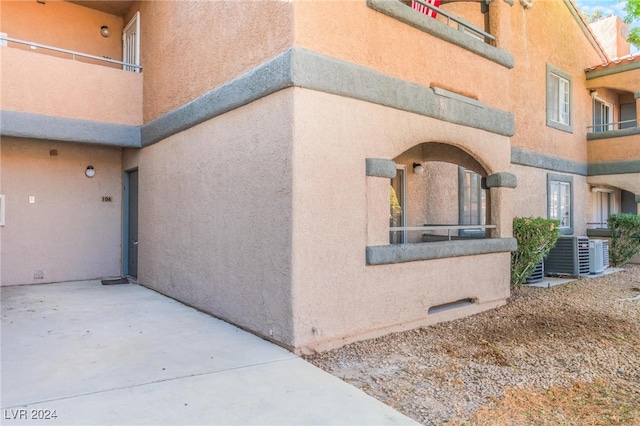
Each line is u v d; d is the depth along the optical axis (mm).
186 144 7570
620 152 13562
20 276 9336
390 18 6055
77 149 10031
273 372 4438
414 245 6168
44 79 8359
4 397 3777
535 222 8977
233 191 6156
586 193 14195
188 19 7520
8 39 7973
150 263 8961
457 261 6941
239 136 6016
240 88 5859
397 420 3490
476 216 11023
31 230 9453
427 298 6410
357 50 5625
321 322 5168
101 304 7512
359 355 5094
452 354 5188
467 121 7109
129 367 4520
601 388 4246
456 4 9648
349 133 5461
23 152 9375
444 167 10477
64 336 5590
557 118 12898
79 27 10305
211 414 3521
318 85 5109
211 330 5895
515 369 4723
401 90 6035
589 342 5668
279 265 5164
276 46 5289
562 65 13094
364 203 5613
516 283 9164
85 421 3369
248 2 5859
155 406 3645
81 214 10062
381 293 5801
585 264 10742
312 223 5090
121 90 9227
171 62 8156
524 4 11359
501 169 7938
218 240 6527
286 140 5062
